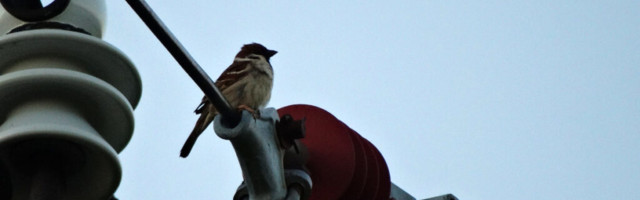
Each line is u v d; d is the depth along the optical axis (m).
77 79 4.77
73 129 4.55
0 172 4.69
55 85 4.75
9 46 4.91
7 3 5.02
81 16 5.68
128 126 5.00
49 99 4.78
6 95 4.71
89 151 4.69
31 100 4.75
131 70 5.16
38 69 4.74
